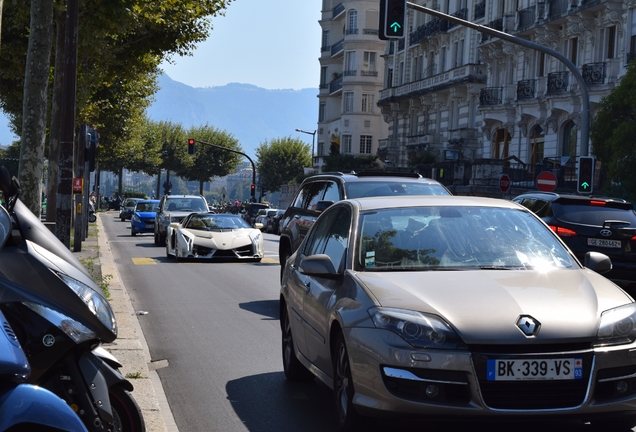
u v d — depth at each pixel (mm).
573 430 6051
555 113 41625
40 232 4926
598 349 5379
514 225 6914
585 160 21375
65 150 19328
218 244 23516
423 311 5496
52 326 4504
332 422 6641
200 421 6750
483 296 5660
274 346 10102
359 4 79812
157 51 33812
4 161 109688
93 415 4629
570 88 39625
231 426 6586
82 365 4688
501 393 5301
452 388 5309
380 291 5816
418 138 61062
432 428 6168
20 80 37750
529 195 16406
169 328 11547
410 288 5820
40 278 4582
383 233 6688
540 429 6117
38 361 4508
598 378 5371
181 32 33188
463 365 5266
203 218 24891
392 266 6402
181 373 8602
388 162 67312
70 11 19016
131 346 9148
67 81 19156
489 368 5270
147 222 42531
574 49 40750
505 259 6504
